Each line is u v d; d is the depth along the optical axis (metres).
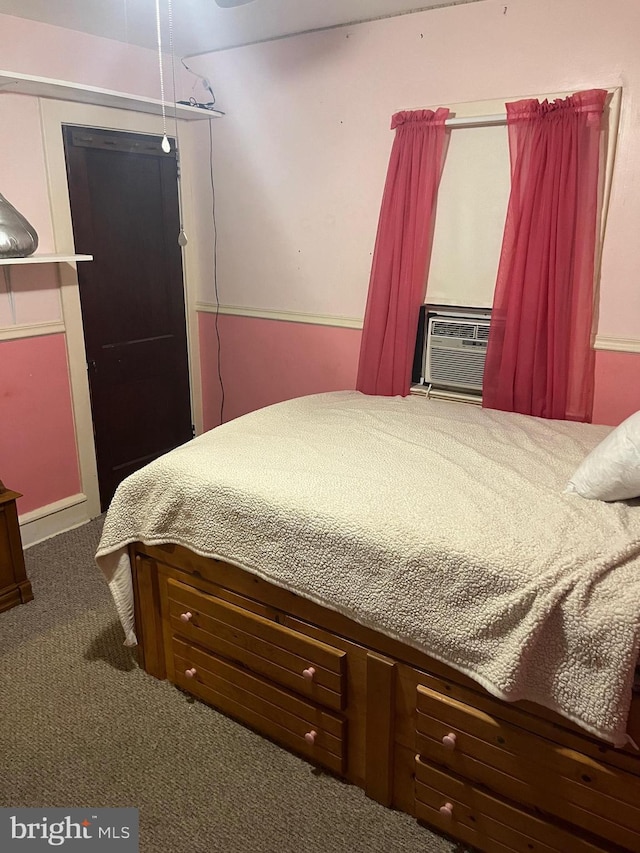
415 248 2.80
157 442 3.71
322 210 3.15
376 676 1.66
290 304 3.40
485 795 1.54
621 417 2.59
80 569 2.88
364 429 2.33
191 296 3.74
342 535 1.64
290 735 1.88
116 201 3.21
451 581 1.48
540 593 1.36
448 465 1.95
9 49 2.66
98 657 2.31
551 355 2.58
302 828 1.67
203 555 1.93
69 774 1.82
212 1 2.57
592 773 1.38
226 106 3.35
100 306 3.23
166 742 1.94
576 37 2.37
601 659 1.29
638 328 2.48
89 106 2.98
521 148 2.49
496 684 1.39
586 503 1.68
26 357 2.95
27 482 3.06
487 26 2.54
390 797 1.74
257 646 1.89
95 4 2.54
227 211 3.50
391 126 2.77
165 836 1.65
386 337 2.95
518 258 2.56
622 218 2.43
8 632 2.44
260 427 2.36
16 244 2.56
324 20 2.81
